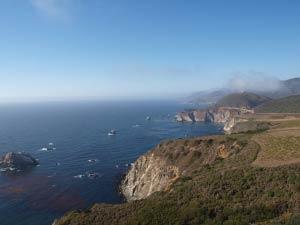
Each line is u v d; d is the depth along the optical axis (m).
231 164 66.75
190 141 100.50
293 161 56.69
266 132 92.38
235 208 43.94
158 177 96.00
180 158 95.38
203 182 55.59
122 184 111.25
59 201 95.31
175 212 46.94
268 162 59.34
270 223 37.84
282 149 65.62
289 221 37.19
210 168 70.38
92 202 94.94
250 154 68.25
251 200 45.75
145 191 98.50
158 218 46.91
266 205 42.81
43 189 106.56
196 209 46.12
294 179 47.44
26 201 95.06
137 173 107.56
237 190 49.34
